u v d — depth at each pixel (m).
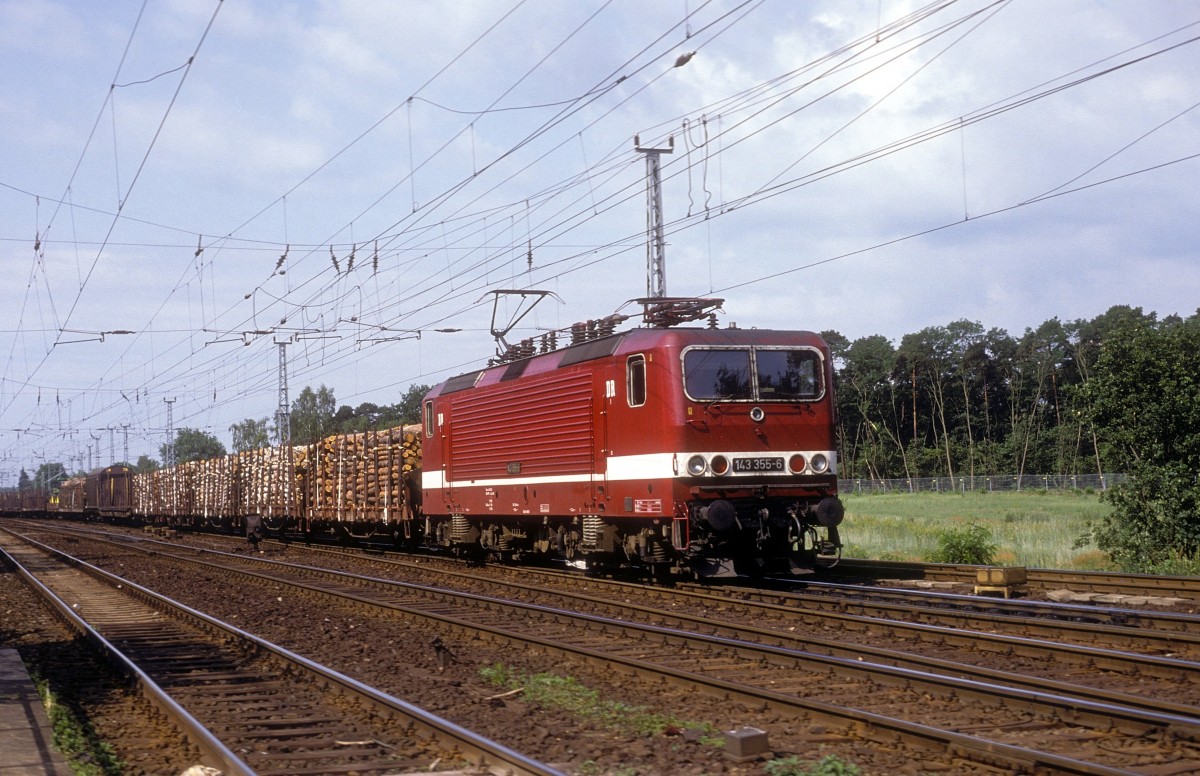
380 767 7.32
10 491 109.19
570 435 18.69
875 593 15.54
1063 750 7.04
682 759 7.27
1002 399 93.00
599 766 7.19
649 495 16.45
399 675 10.79
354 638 13.49
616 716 8.54
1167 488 19.30
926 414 94.44
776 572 17.97
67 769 7.37
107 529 58.09
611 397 17.45
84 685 11.01
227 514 44.59
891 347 97.56
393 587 19.34
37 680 10.91
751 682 9.64
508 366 21.61
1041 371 88.62
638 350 16.78
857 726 7.66
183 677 11.02
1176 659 9.75
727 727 8.08
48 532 51.62
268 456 39.97
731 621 13.46
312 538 38.38
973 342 95.06
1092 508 42.03
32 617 17.30
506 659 11.44
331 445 33.75
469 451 22.91
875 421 94.38
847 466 92.06
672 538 16.28
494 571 22.22
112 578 22.45
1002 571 15.02
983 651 10.74
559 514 19.06
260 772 7.25
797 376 16.98
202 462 49.12
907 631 11.70
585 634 13.04
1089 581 15.41
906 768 6.80
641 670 9.98
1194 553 19.14
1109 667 9.52
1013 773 6.48
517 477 20.64
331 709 9.29
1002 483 72.31
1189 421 19.33
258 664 11.78
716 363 16.44
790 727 7.95
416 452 27.78
